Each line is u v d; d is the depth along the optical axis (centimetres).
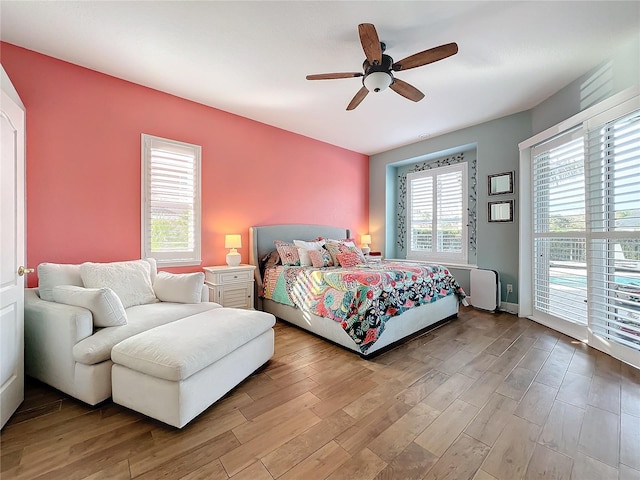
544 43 239
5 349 164
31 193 249
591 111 260
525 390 198
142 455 139
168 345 170
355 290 262
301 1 194
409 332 294
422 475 127
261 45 241
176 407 154
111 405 183
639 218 225
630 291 232
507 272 399
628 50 240
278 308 364
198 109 351
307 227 461
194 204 350
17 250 179
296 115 389
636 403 181
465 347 276
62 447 145
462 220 483
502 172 397
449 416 170
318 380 214
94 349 177
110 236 290
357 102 283
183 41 236
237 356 199
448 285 361
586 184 269
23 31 223
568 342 287
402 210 574
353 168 558
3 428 159
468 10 203
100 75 283
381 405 181
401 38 233
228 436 153
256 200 411
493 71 281
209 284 342
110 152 289
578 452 140
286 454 140
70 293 201
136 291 252
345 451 142
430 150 485
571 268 301
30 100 247
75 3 195
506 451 142
